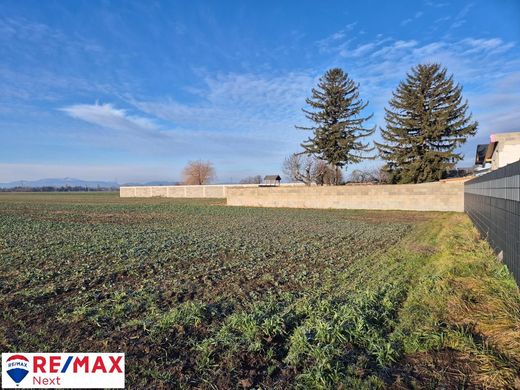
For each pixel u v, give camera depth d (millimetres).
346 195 22125
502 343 3420
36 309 4602
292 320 4160
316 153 36594
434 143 32500
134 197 47906
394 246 9070
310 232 11945
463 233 10750
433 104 32188
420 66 33062
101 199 42906
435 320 4012
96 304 4820
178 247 9086
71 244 9508
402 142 33000
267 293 5277
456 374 3004
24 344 3598
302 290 5422
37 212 22297
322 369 3045
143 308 4648
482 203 9664
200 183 67312
